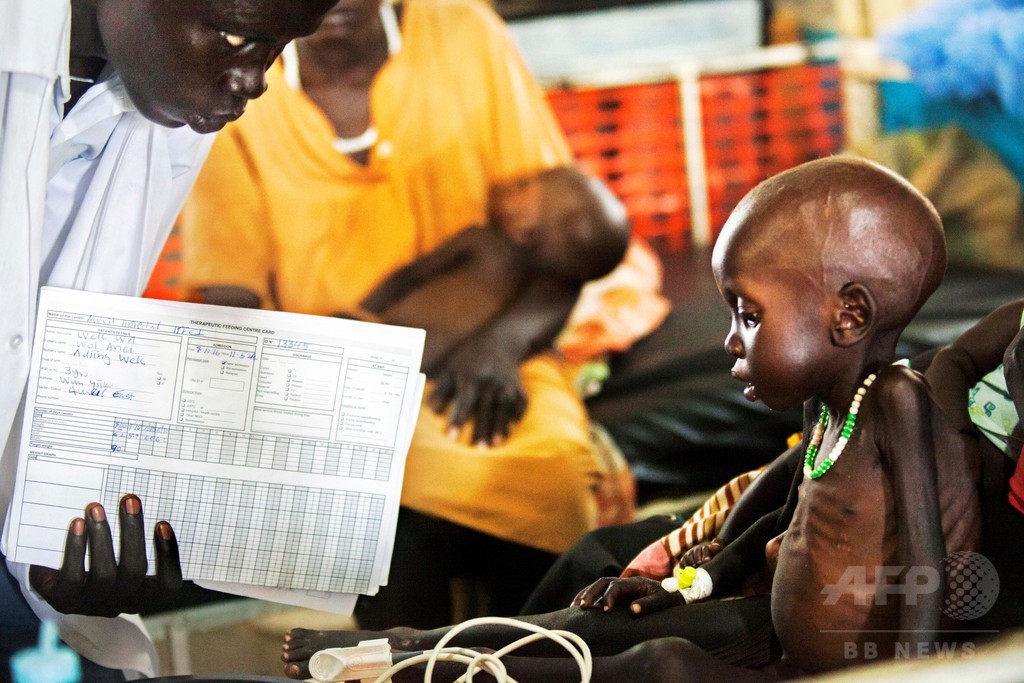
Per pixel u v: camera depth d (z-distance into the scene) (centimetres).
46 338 128
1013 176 335
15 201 132
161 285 334
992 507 116
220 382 128
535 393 329
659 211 352
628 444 323
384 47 339
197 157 168
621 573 141
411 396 128
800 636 104
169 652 269
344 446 128
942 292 327
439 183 342
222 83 132
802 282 100
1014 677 83
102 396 128
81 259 152
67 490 129
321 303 338
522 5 352
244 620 279
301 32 128
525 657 115
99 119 147
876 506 101
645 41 357
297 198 337
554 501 315
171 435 128
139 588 129
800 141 360
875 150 354
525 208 343
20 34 129
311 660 116
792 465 128
